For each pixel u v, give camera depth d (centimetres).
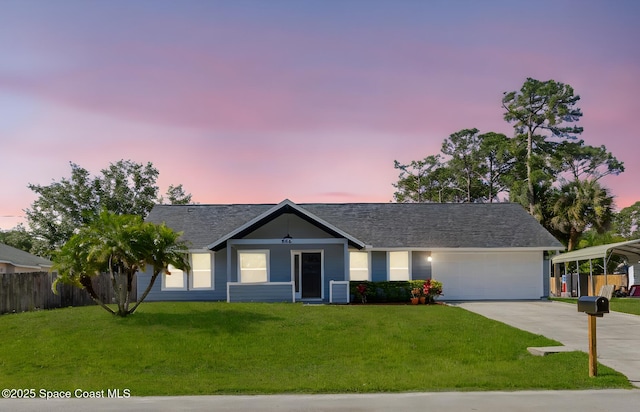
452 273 2927
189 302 2542
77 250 1934
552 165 5366
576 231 4294
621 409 978
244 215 3133
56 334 1748
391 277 2897
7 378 1318
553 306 2559
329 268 2808
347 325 1886
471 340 1669
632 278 3866
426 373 1310
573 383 1175
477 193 6253
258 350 1569
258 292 2581
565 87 5481
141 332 1758
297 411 990
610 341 1633
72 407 1038
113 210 4444
